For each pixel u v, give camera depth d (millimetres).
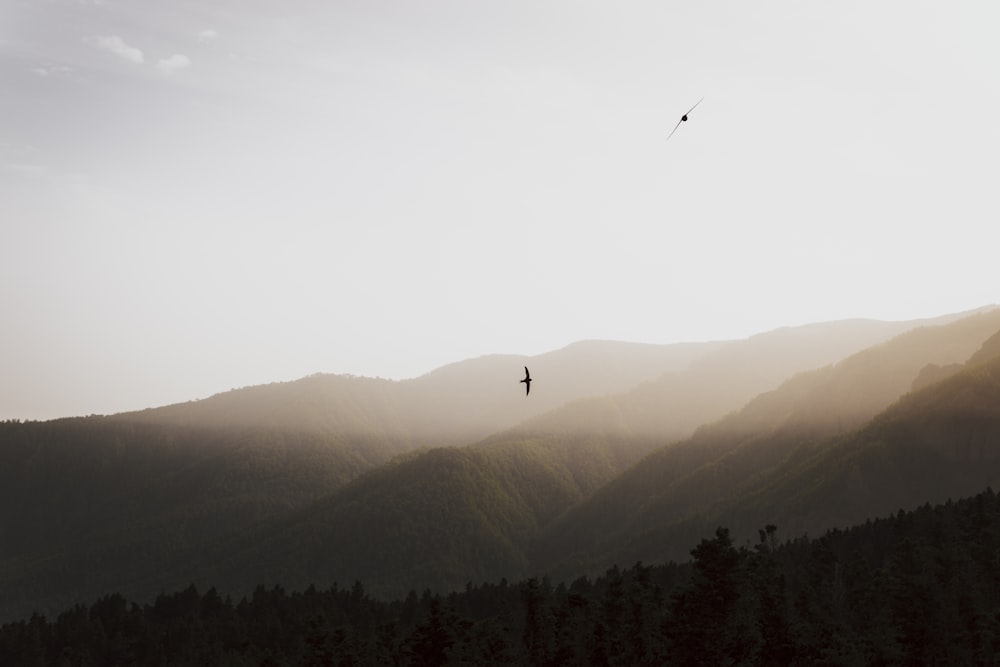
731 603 136250
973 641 136750
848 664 124750
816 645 132375
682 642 135000
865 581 164375
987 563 163875
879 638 131625
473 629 158500
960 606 142625
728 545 139250
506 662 152000
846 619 156125
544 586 184000
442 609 161125
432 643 157000
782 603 138625
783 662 133000
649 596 161375
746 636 133750
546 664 153625
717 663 132375
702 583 137250
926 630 137875
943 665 136625
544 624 159125
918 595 140375
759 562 164000
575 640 155750
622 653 151125
